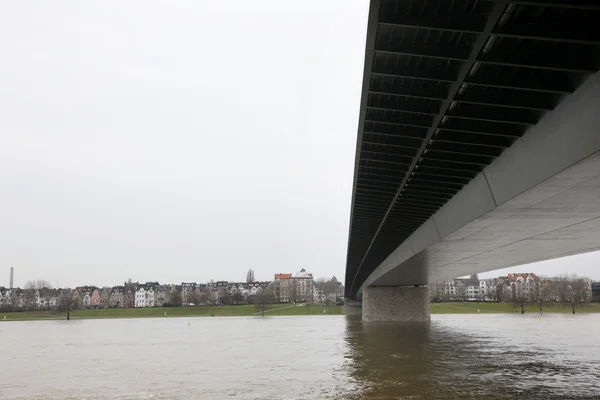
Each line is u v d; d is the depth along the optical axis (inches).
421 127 879.7
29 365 1684.3
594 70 594.2
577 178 754.8
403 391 1067.3
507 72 673.6
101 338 2955.2
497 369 1354.6
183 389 1169.4
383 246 2253.9
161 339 2763.3
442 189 1190.9
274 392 1100.5
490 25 546.6
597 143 620.1
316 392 1084.5
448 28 570.3
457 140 889.5
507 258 1943.9
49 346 2433.6
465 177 1051.9
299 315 6756.9
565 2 506.0
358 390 1092.5
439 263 2151.8
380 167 1133.1
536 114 755.4
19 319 6771.7
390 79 764.6
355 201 1510.8
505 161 887.7
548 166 747.4
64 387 1237.7
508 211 1007.6
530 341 2169.0
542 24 552.4
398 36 645.9
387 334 2593.5
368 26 596.4
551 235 1334.9
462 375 1257.4
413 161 1019.9
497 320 4279.0
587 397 983.6
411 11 582.6
